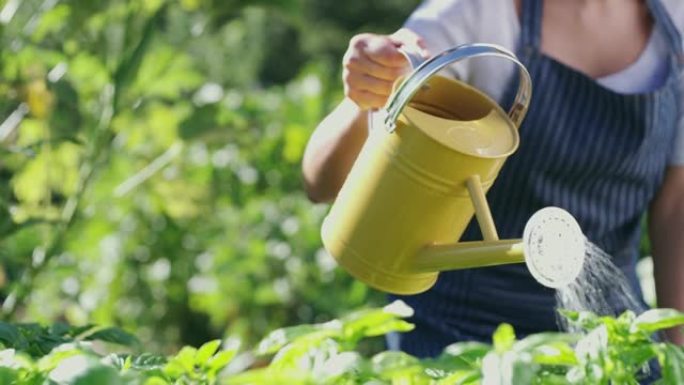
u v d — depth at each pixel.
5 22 3.37
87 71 3.82
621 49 2.51
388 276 1.89
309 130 5.35
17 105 3.80
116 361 1.63
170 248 5.42
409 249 1.86
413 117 1.82
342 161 2.42
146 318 5.49
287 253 5.39
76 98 3.50
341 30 10.73
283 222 5.47
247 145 5.27
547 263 1.60
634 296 2.38
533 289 2.48
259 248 5.39
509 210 2.46
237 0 4.18
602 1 2.50
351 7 11.12
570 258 1.61
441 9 2.43
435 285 2.55
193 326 5.70
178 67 4.41
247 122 5.02
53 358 1.42
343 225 1.91
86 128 3.88
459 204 1.84
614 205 2.51
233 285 5.40
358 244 1.89
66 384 1.32
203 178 5.20
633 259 2.61
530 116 2.41
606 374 1.43
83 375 1.32
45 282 4.68
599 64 2.50
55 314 4.89
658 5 2.51
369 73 2.07
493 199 2.46
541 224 1.60
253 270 5.38
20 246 3.68
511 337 1.40
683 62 2.52
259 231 5.46
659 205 2.64
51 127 3.89
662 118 2.48
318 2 11.02
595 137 2.42
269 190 5.54
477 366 1.42
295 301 5.47
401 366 1.38
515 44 2.42
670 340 2.52
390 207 1.85
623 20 2.52
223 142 5.04
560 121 2.42
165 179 4.88
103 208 4.91
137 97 4.23
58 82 3.47
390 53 2.05
